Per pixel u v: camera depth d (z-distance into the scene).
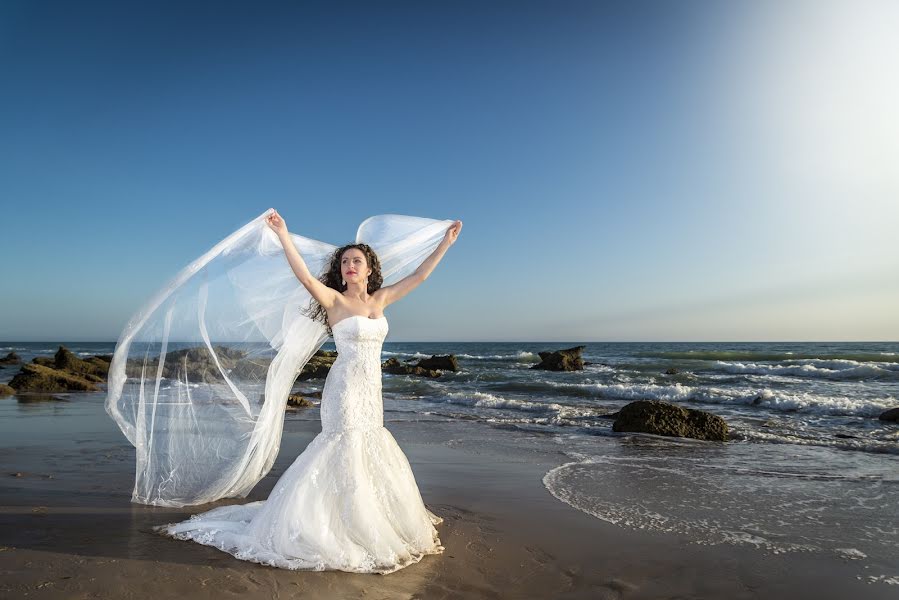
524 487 6.03
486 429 10.41
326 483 3.75
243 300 4.74
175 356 4.82
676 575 3.63
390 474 3.94
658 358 41.84
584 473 6.72
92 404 13.33
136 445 4.83
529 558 3.89
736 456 7.84
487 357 49.06
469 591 3.31
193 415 4.84
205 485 4.81
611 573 3.65
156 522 4.35
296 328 4.71
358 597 3.15
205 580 3.28
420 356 48.69
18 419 10.45
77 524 4.26
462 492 5.81
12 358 44.97
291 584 3.28
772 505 5.35
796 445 8.75
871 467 7.11
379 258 4.82
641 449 8.38
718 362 32.97
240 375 4.80
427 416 12.43
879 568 3.79
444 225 5.03
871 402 13.25
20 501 4.88
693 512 5.10
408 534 3.88
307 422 11.19
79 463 6.52
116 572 3.36
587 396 16.94
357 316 4.14
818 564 3.85
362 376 4.03
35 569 3.38
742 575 3.65
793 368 23.47
